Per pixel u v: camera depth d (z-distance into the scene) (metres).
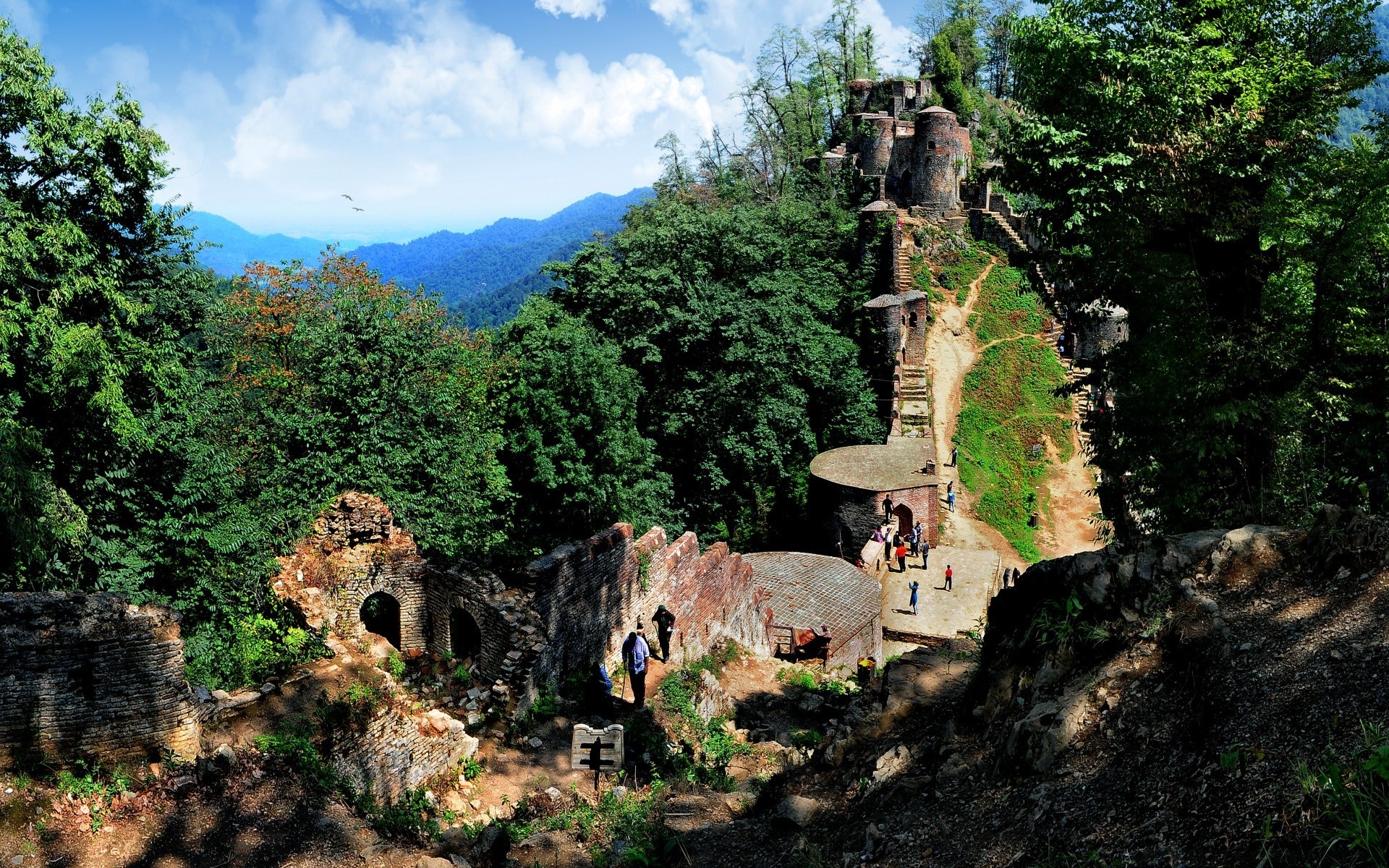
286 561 19.81
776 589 32.50
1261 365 14.92
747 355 45.97
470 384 33.88
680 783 15.52
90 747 12.75
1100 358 17.09
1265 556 8.62
